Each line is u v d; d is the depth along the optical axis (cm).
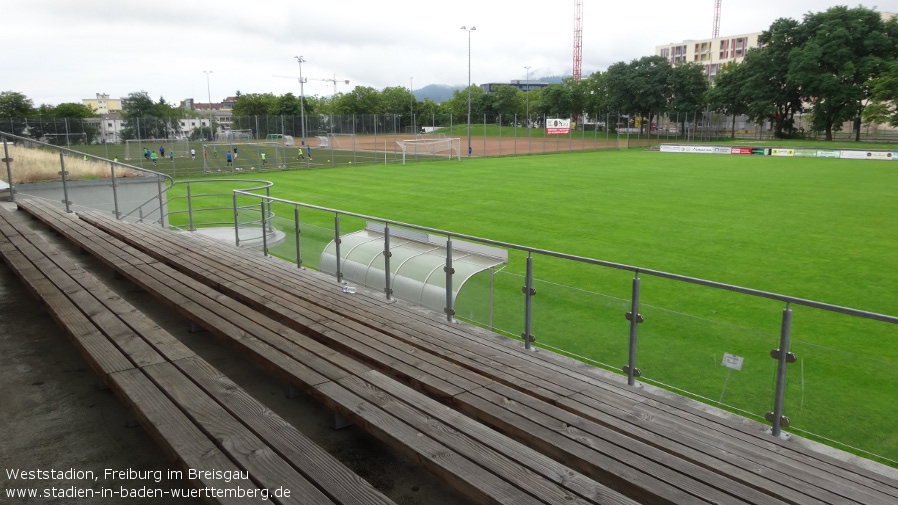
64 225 963
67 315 495
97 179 1573
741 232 1923
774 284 1352
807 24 7894
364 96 11025
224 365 524
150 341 447
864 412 509
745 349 555
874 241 1806
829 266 1512
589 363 672
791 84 7812
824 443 535
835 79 7381
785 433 536
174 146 4603
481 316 766
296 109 9462
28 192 1461
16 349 530
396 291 870
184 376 390
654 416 458
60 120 4028
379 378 421
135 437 392
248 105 9431
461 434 343
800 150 5722
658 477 329
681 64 9331
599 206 2433
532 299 702
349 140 5553
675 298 1199
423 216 2198
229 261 851
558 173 3869
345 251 955
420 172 3966
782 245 1744
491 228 1969
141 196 1656
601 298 640
